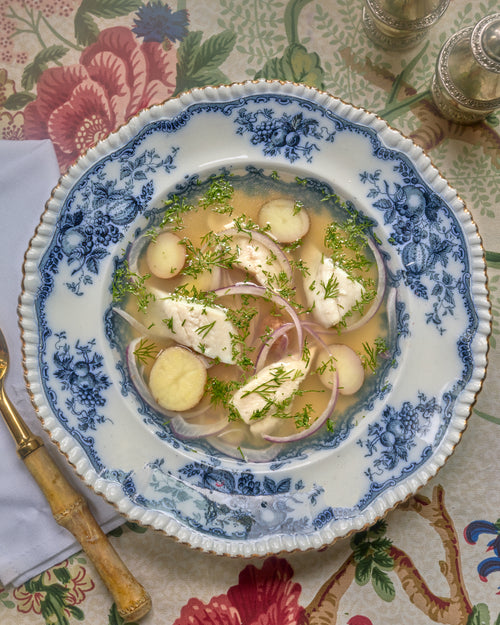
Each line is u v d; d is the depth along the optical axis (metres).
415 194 0.39
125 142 0.39
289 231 0.41
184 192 0.40
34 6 0.44
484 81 0.39
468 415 0.38
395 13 0.40
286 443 0.40
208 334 0.41
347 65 0.43
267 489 0.39
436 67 0.42
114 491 0.38
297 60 0.43
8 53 0.44
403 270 0.40
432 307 0.40
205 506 0.39
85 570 0.42
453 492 0.42
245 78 0.43
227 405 0.41
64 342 0.39
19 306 0.38
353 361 0.41
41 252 0.39
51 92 0.43
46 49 0.44
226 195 0.41
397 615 0.41
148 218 0.40
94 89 0.43
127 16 0.44
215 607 0.41
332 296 0.40
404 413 0.40
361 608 0.41
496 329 0.42
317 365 0.41
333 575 0.41
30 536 0.41
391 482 0.39
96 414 0.39
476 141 0.43
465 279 0.39
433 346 0.39
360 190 0.40
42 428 0.41
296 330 0.41
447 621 0.41
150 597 0.41
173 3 0.44
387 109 0.43
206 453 0.40
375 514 0.38
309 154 0.40
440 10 0.40
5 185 0.42
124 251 0.40
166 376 0.40
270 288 0.41
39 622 0.41
